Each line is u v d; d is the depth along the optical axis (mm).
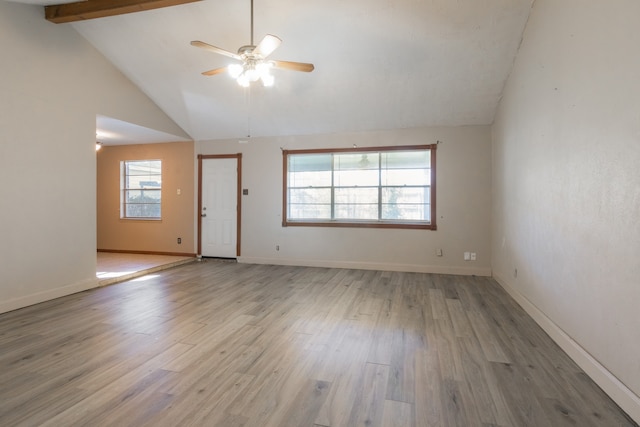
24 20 3529
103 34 4148
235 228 6367
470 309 3586
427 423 1715
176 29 3988
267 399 1917
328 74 4523
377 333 2916
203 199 6508
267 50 2906
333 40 3945
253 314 3391
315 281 4828
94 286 4355
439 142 5375
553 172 2855
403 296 4078
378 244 5629
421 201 5543
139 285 4551
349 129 5707
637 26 1769
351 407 1847
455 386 2068
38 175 3680
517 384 2096
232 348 2592
